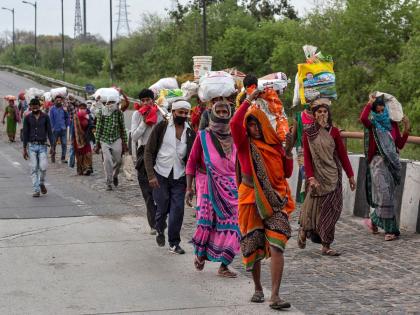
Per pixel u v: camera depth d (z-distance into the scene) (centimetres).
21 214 1258
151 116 1041
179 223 929
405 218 1070
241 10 6906
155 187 927
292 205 712
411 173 1064
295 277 813
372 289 758
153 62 7331
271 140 691
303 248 961
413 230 1055
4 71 9156
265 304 712
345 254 927
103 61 9050
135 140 1049
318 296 733
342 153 914
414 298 723
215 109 805
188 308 704
